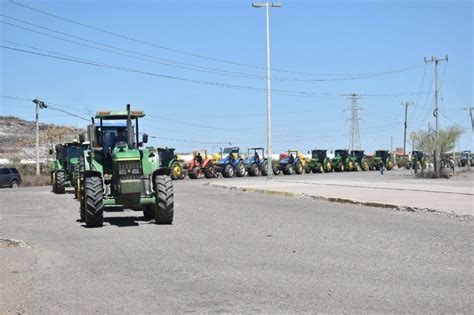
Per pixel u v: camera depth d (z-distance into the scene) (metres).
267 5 44.34
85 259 11.30
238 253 11.55
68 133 86.38
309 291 8.27
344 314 7.06
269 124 45.28
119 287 8.82
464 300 7.66
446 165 66.81
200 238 13.77
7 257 11.62
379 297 7.86
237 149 59.31
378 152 79.38
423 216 18.44
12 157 83.06
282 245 12.52
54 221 18.47
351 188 32.00
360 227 15.55
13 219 19.30
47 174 61.19
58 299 8.17
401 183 37.72
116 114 17.91
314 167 68.06
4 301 8.09
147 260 10.98
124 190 16.11
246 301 7.77
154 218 18.30
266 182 41.31
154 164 17.28
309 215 18.94
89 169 17.69
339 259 10.73
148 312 7.35
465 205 20.84
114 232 15.30
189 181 48.03
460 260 10.52
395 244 12.45
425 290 8.23
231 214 19.48
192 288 8.61
